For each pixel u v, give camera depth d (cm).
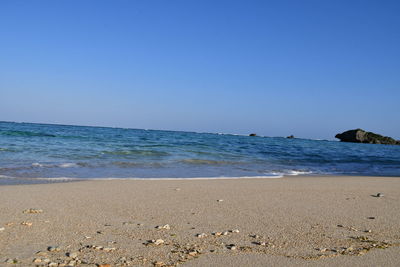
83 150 2177
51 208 663
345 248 479
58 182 1049
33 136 3600
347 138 11000
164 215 647
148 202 766
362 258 438
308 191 1027
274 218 654
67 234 499
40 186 923
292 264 411
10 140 2788
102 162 1650
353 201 877
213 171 1577
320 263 417
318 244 495
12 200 720
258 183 1177
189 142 4138
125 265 387
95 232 516
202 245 471
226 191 967
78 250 432
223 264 404
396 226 624
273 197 895
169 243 475
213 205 759
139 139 4281
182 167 1661
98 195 825
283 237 526
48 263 383
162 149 2625
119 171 1403
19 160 1527
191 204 761
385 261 430
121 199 788
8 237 471
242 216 661
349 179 1432
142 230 539
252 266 401
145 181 1125
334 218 671
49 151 1991
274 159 2409
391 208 804
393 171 2098
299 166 2059
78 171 1330
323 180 1354
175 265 394
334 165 2259
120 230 533
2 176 1104
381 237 544
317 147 4962
